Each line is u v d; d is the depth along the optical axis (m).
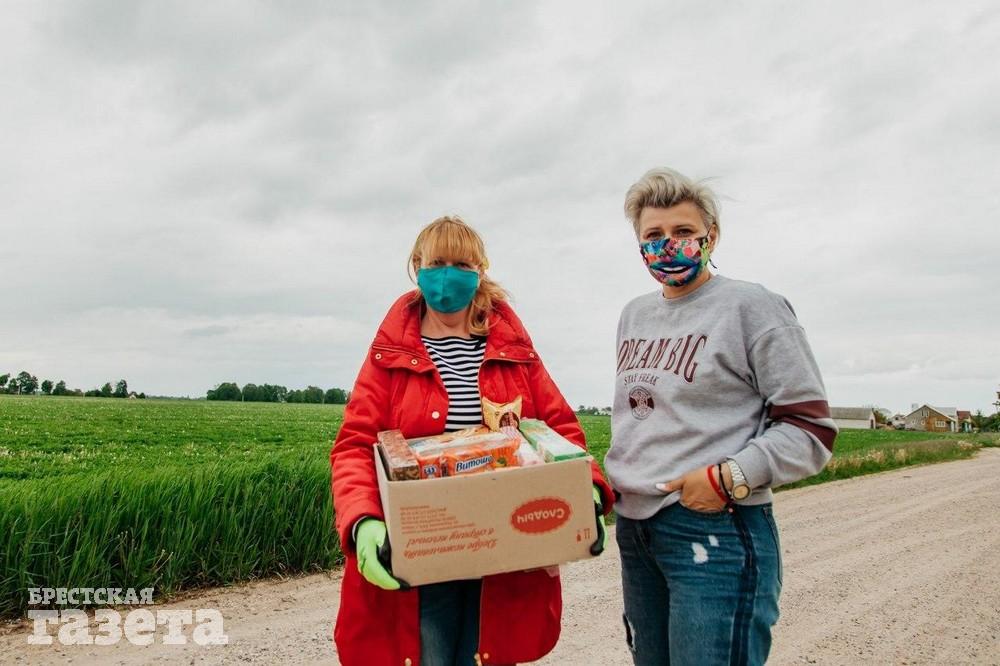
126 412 39.59
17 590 4.72
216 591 5.61
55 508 5.04
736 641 1.80
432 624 2.02
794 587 5.80
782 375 1.89
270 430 30.84
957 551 7.41
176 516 5.54
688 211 2.12
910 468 22.00
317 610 5.13
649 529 2.04
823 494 13.57
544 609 2.07
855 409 95.81
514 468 1.72
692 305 2.12
